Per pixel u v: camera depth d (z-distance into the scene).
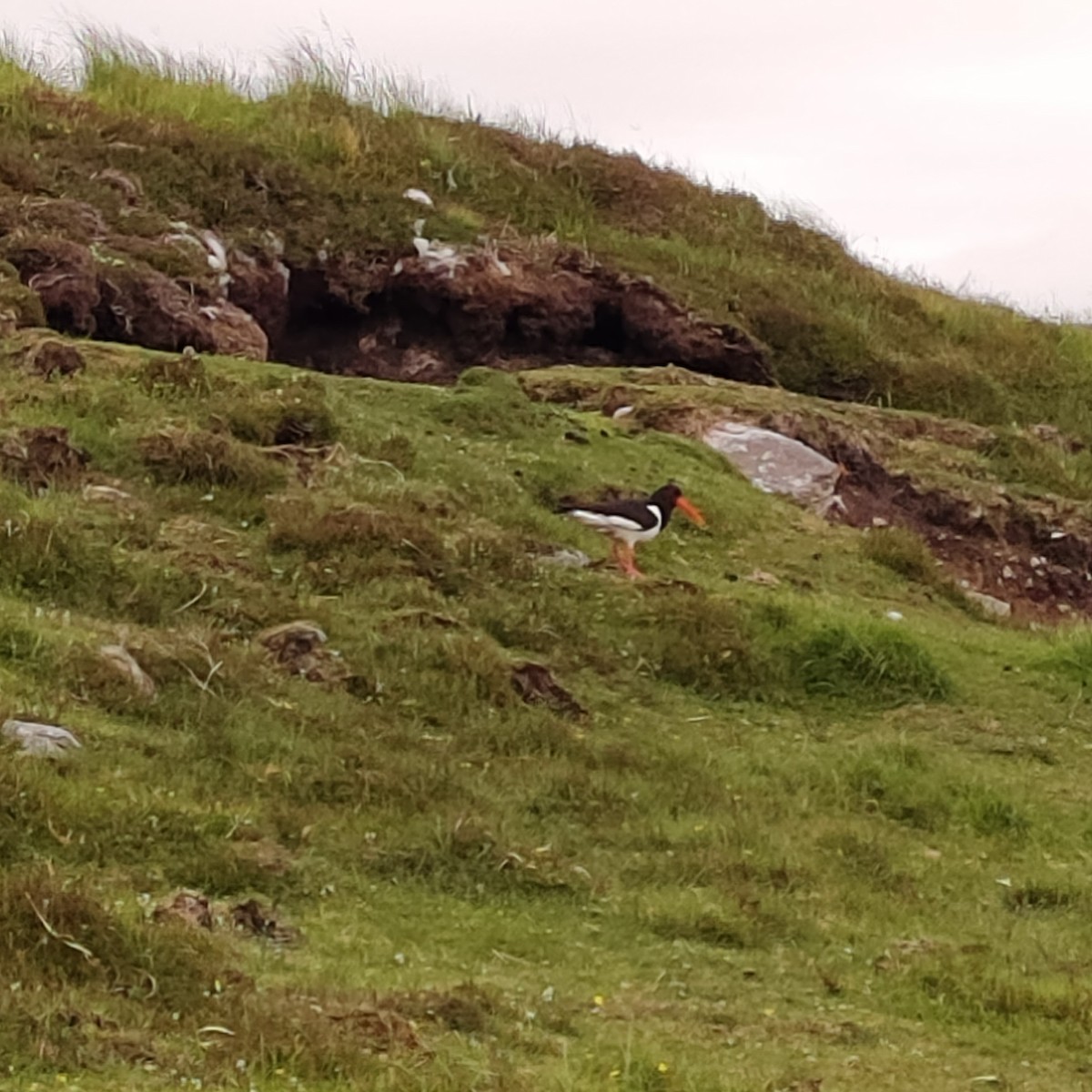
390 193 25.98
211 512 15.92
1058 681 16.98
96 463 16.12
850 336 27.61
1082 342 30.36
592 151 29.42
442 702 13.62
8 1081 6.76
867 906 11.61
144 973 8.06
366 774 11.72
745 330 26.61
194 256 22.69
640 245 27.73
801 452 21.84
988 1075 8.96
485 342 25.33
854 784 13.97
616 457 20.06
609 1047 8.51
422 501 16.83
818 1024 9.43
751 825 12.53
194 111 26.34
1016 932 11.62
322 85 28.27
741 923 10.80
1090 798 14.62
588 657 15.36
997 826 13.76
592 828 12.19
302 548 15.49
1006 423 27.42
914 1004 9.98
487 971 9.51
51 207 21.88
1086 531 23.62
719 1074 8.29
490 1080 7.59
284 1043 7.53
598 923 10.59
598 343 26.27
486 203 27.14
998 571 22.78
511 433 19.78
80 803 10.13
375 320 25.28
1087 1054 9.52
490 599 15.66
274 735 12.12
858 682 16.05
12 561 13.73
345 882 10.38
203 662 12.79
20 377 17.52
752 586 18.03
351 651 13.88
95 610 13.64
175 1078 7.05
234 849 10.27
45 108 24.58
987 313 30.39
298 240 24.70
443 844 10.99
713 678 15.55
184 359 18.30
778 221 30.30
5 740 10.62
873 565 19.80
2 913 8.13
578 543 17.66
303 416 17.81
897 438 24.45
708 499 19.72
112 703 11.93
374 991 8.62
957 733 15.54
